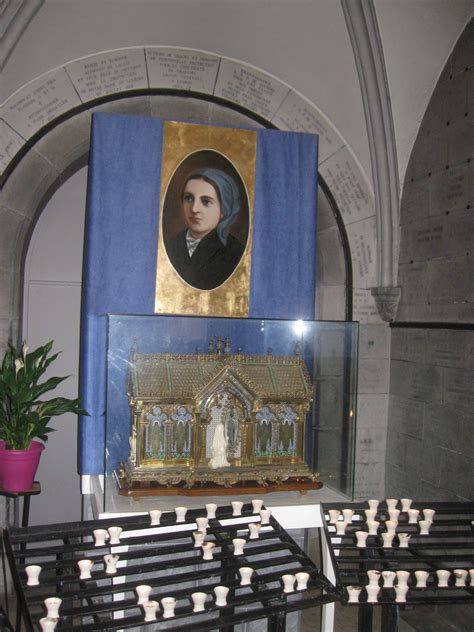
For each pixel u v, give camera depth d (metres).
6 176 4.12
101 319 4.02
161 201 4.15
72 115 4.19
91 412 3.95
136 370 3.44
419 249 4.37
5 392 3.73
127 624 2.08
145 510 3.25
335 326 3.62
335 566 2.55
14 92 4.09
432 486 4.09
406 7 4.07
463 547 2.74
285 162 4.38
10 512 4.28
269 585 3.33
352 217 4.67
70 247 4.95
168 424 3.43
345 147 4.59
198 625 2.13
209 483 3.47
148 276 4.14
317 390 3.64
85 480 3.98
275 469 3.57
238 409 3.53
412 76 4.30
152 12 4.09
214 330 3.59
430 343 4.19
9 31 3.88
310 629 3.90
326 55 4.35
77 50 4.13
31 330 4.87
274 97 4.47
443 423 4.02
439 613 3.84
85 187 4.98
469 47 3.96
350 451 3.68
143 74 4.26
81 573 2.33
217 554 2.52
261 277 4.36
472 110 3.88
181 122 4.18
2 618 2.20
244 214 4.32
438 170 4.19
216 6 4.12
